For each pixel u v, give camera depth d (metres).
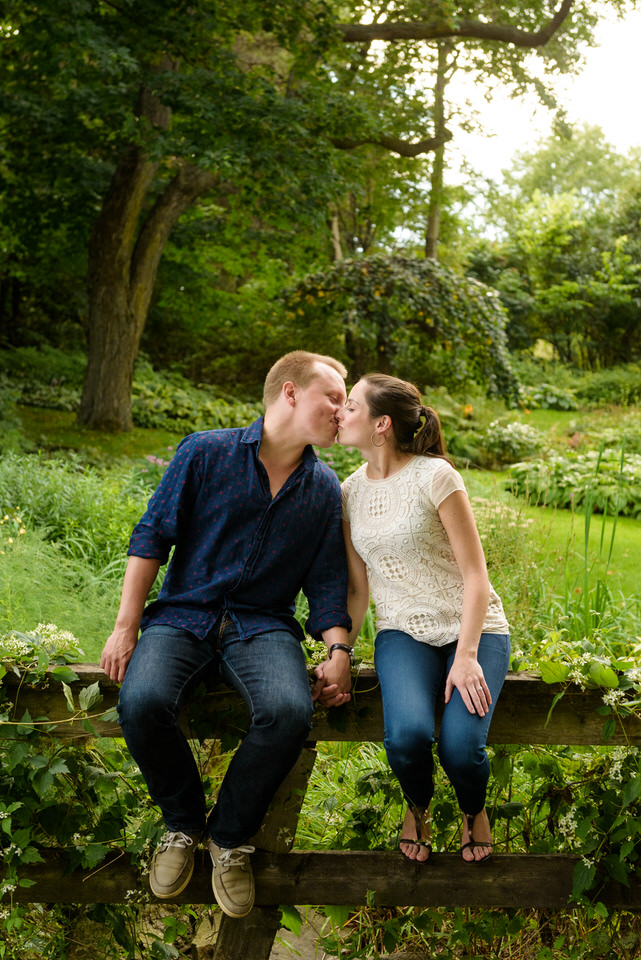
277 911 2.13
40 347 17.36
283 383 2.18
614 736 2.13
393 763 1.97
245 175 9.86
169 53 9.88
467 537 2.10
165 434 11.73
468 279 13.47
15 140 11.78
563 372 19.86
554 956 2.26
